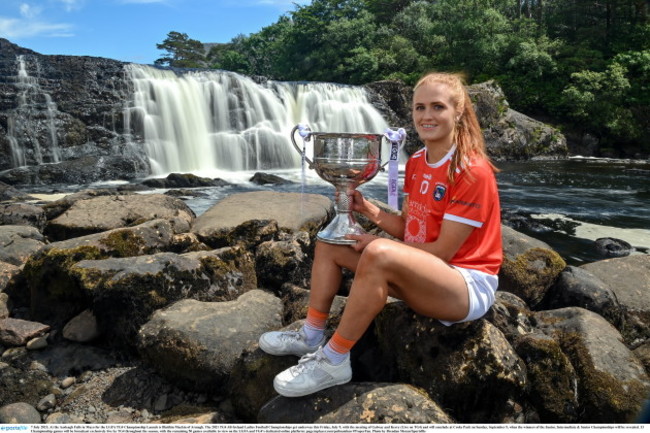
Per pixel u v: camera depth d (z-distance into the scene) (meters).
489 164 2.00
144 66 14.46
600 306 3.13
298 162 16.19
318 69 37.44
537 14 39.25
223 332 2.44
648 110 24.12
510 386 2.00
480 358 2.00
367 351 2.35
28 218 5.02
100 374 2.51
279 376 1.94
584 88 23.80
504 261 3.47
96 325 2.78
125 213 4.27
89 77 13.61
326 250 2.14
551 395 2.11
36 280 2.97
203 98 15.01
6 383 2.40
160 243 3.50
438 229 2.07
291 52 40.84
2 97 12.48
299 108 17.67
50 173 11.34
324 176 2.30
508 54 28.25
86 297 2.80
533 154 21.14
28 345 2.69
